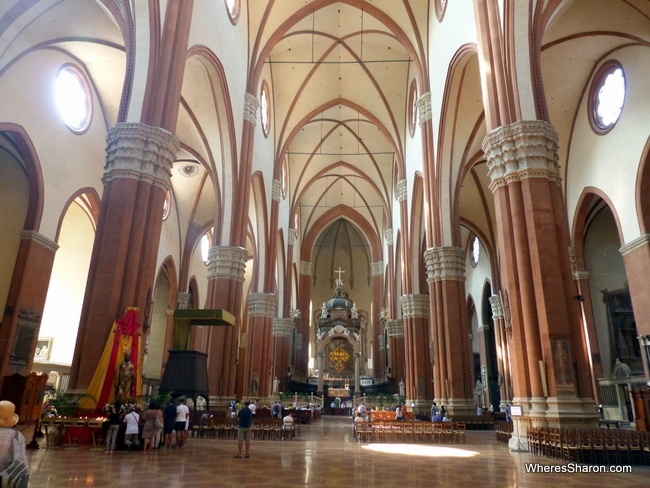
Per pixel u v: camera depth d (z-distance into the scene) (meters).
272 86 28.33
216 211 20.69
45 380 16.05
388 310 36.97
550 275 10.62
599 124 19.20
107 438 9.35
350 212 43.38
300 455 9.77
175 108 12.98
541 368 10.31
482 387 32.59
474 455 10.05
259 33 22.38
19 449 3.72
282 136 29.73
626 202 17.62
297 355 40.53
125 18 12.79
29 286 16.52
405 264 26.69
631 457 8.68
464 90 18.59
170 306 28.59
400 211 28.00
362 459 9.26
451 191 19.89
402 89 27.80
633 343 20.08
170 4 13.34
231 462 8.41
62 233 24.28
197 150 22.62
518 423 10.88
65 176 18.36
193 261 31.19
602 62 18.64
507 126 11.80
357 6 22.84
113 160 11.72
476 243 33.97
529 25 12.14
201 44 15.97
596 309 21.02
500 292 28.14
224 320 14.32
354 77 28.28
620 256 21.25
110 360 10.24
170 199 28.20
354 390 40.81
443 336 18.92
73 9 15.40
